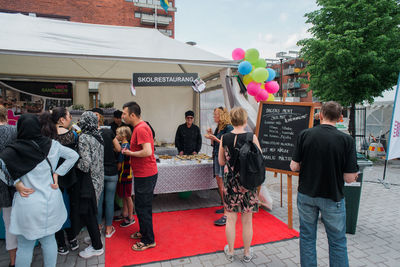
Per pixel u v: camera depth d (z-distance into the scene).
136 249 2.92
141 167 2.82
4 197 2.30
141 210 2.89
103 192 3.32
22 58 4.78
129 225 3.62
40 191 2.09
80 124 2.69
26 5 18.33
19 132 2.06
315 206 2.24
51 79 6.55
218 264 2.67
